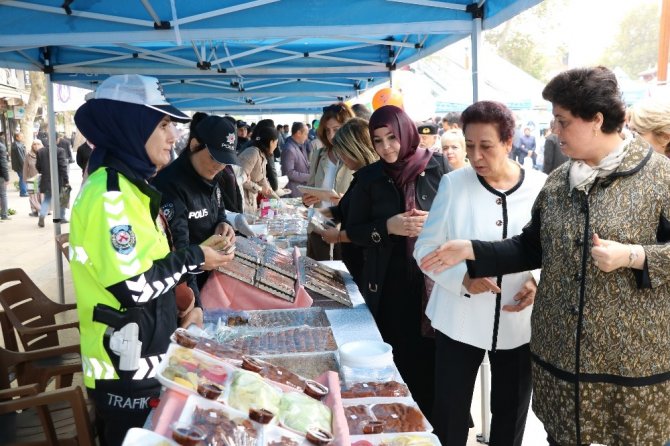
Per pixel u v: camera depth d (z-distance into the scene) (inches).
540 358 67.7
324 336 81.8
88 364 62.7
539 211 71.2
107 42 137.3
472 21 135.0
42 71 205.3
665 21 273.6
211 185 98.2
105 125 60.9
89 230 58.4
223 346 62.7
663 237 60.4
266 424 50.1
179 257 63.7
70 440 85.7
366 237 101.4
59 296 206.4
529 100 471.5
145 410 63.1
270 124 251.3
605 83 58.6
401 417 60.2
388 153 100.0
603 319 61.2
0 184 458.3
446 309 85.4
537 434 121.6
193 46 211.0
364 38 221.9
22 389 83.3
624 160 60.7
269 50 247.1
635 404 61.5
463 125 80.0
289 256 116.0
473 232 82.3
